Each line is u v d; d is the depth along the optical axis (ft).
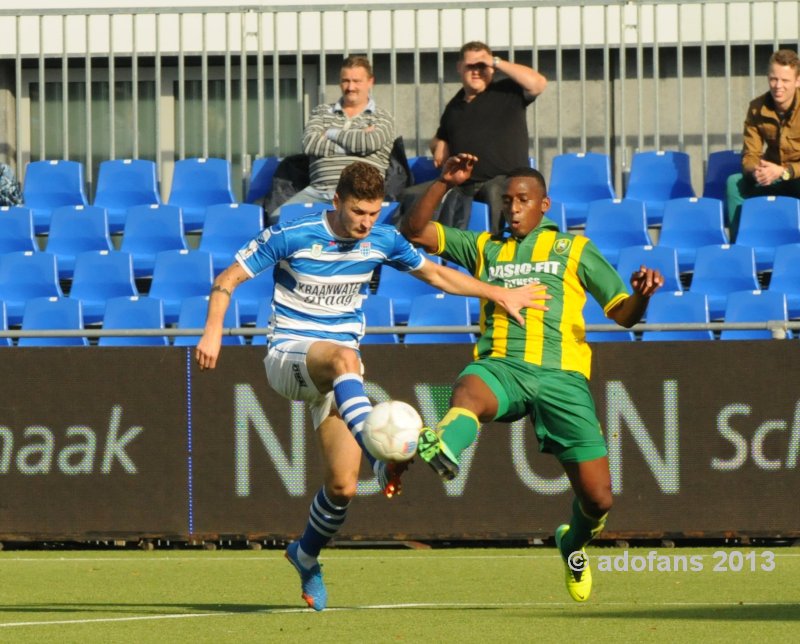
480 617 70.38
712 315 136.87
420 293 139.13
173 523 111.96
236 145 172.35
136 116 162.81
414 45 160.56
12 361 113.09
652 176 155.02
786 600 78.18
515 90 144.77
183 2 175.22
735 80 167.84
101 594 84.53
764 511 108.17
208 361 66.13
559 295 72.64
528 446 110.32
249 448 111.55
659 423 108.99
